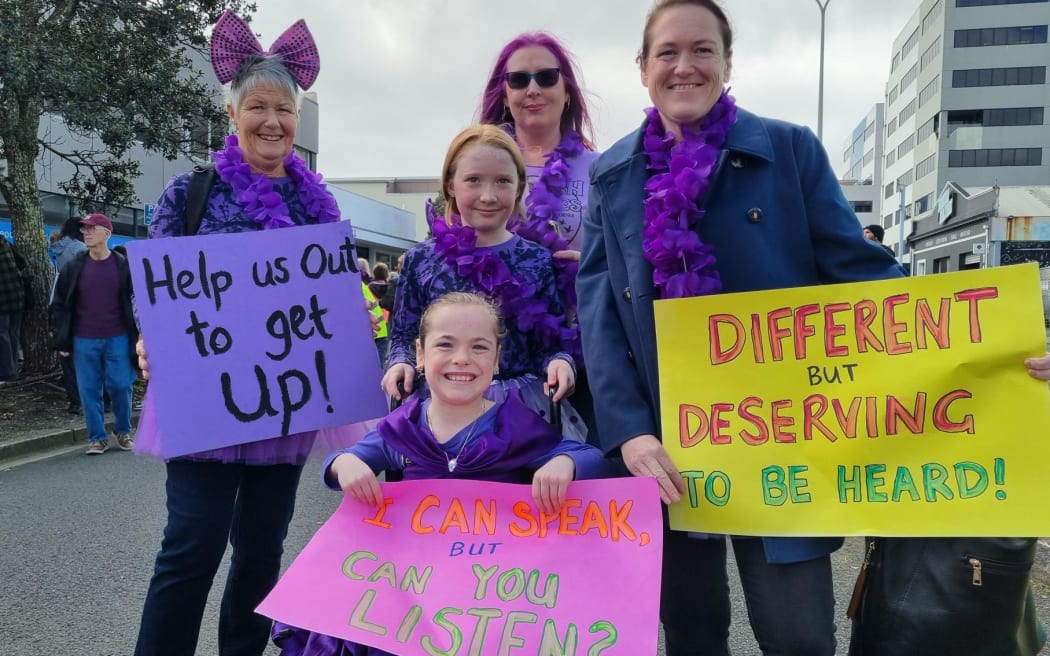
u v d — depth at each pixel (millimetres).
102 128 8500
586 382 2367
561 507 1921
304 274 2404
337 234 2441
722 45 1913
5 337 8406
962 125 64688
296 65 2420
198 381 2254
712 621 2043
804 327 1843
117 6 8523
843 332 1833
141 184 16266
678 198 1840
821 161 1942
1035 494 1699
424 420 2131
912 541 1755
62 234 8938
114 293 6477
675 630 2064
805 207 1925
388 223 30172
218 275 2324
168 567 2174
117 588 3482
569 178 2668
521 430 2027
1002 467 1729
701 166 1862
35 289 9023
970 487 1735
